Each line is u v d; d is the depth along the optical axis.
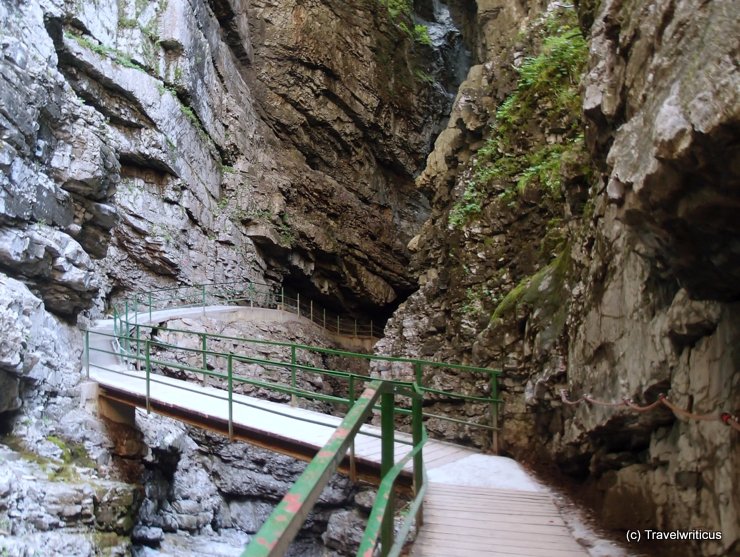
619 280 4.94
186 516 13.41
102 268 17.72
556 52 10.22
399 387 4.37
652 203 2.93
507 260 9.78
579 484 6.25
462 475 6.77
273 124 27.44
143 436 10.95
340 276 28.64
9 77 8.81
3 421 8.31
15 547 6.66
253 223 24.41
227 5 24.78
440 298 10.95
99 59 17.25
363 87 29.00
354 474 6.87
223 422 8.53
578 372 5.79
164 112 19.52
